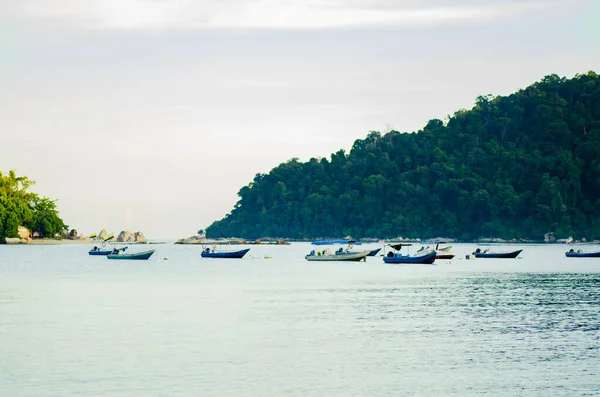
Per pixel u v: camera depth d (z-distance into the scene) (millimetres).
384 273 162875
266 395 48219
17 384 50562
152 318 80438
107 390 49094
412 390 49469
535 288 118812
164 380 51688
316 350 61781
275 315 83000
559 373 53781
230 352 60875
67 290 117062
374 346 63531
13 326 74250
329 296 105500
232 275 157875
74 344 64125
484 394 48562
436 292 111562
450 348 62688
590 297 102938
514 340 66500
